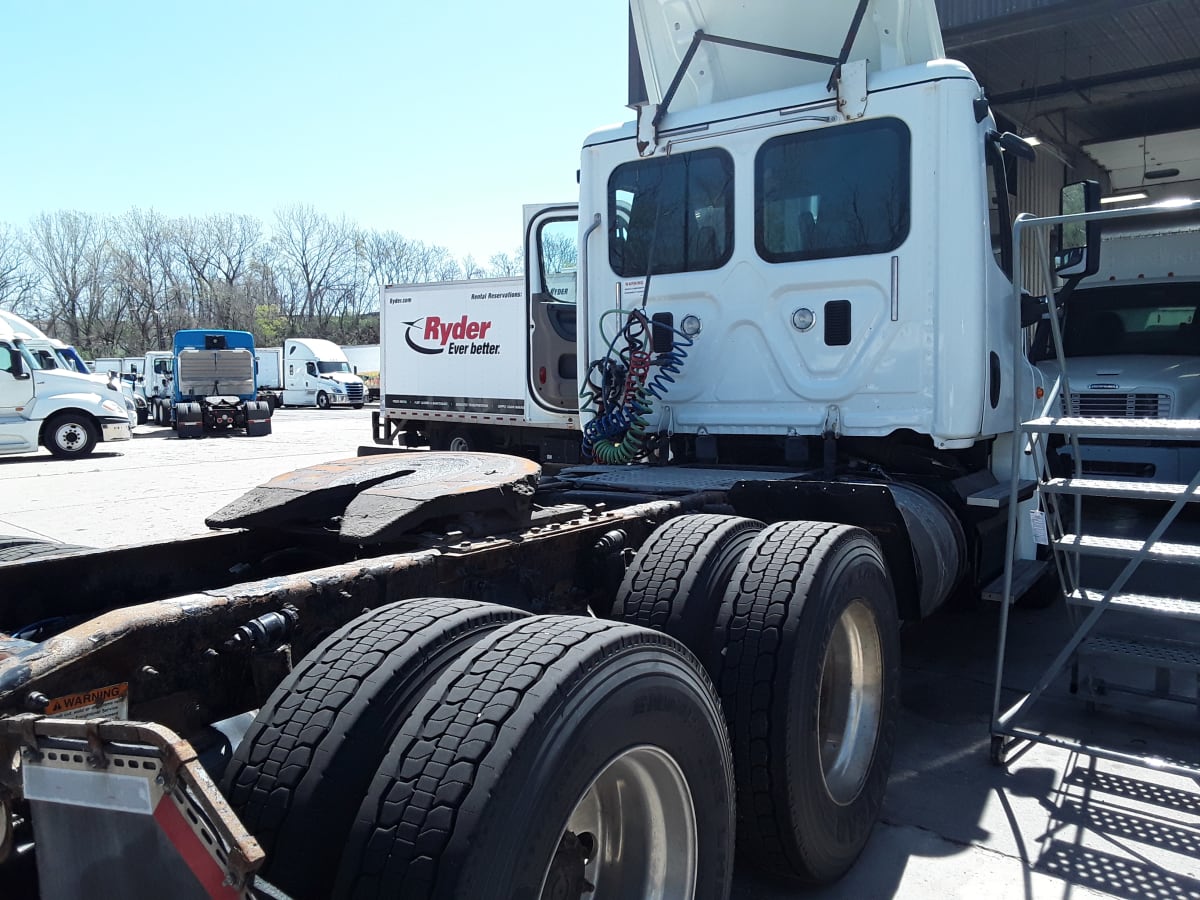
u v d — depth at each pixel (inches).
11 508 439.2
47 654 69.7
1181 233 388.8
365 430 1130.0
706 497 155.9
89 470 634.2
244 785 73.9
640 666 81.6
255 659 83.0
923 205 173.3
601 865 86.9
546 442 532.7
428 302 621.6
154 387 1321.4
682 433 200.8
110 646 73.2
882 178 177.5
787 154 186.7
